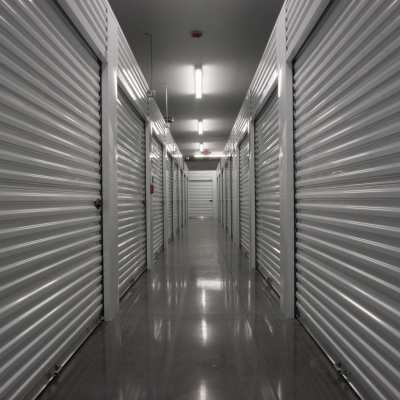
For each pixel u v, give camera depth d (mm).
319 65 2148
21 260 1568
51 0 1895
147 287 3873
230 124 10727
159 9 4332
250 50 5469
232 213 9023
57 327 1913
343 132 1804
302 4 2311
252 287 3852
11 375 1466
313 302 2354
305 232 2572
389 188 1395
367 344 1582
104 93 2775
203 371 1944
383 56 1399
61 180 1997
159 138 6055
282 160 2908
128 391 1743
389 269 1387
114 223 2895
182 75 6543
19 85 1570
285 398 1669
